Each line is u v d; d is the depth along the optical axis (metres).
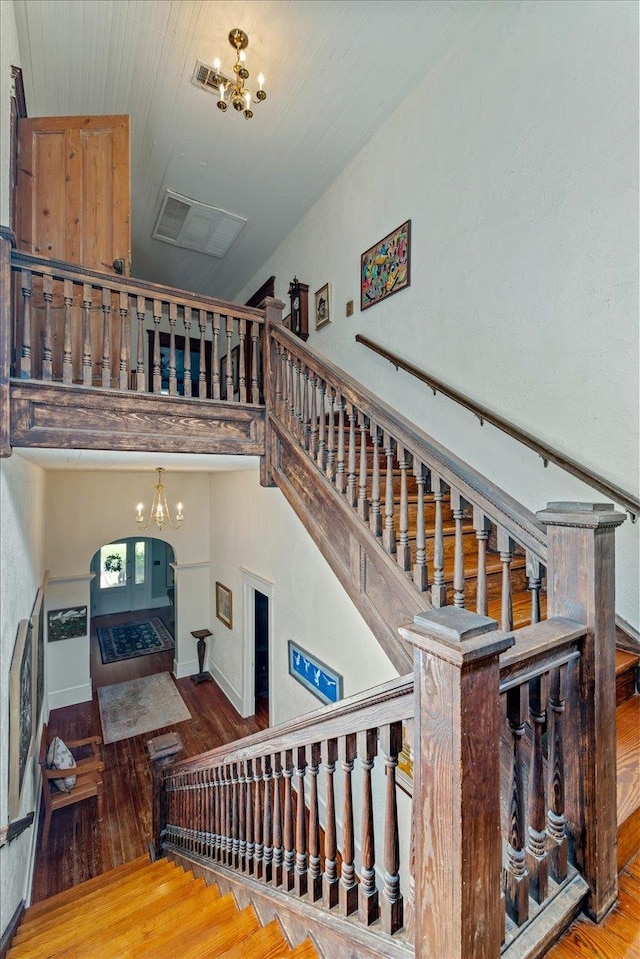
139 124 3.42
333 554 2.18
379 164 3.50
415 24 2.64
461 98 2.74
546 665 0.95
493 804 0.78
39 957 1.52
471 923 0.75
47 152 2.62
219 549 5.81
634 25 1.87
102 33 2.72
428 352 3.04
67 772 3.46
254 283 5.80
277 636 4.04
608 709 1.03
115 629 8.62
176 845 2.57
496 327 2.53
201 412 2.57
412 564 1.86
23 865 2.47
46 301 2.10
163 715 5.01
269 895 1.45
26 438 2.04
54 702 5.16
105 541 5.56
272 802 1.52
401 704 0.94
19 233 2.55
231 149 3.70
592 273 2.04
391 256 3.37
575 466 2.04
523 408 2.38
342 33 2.70
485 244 2.60
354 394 2.00
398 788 2.46
